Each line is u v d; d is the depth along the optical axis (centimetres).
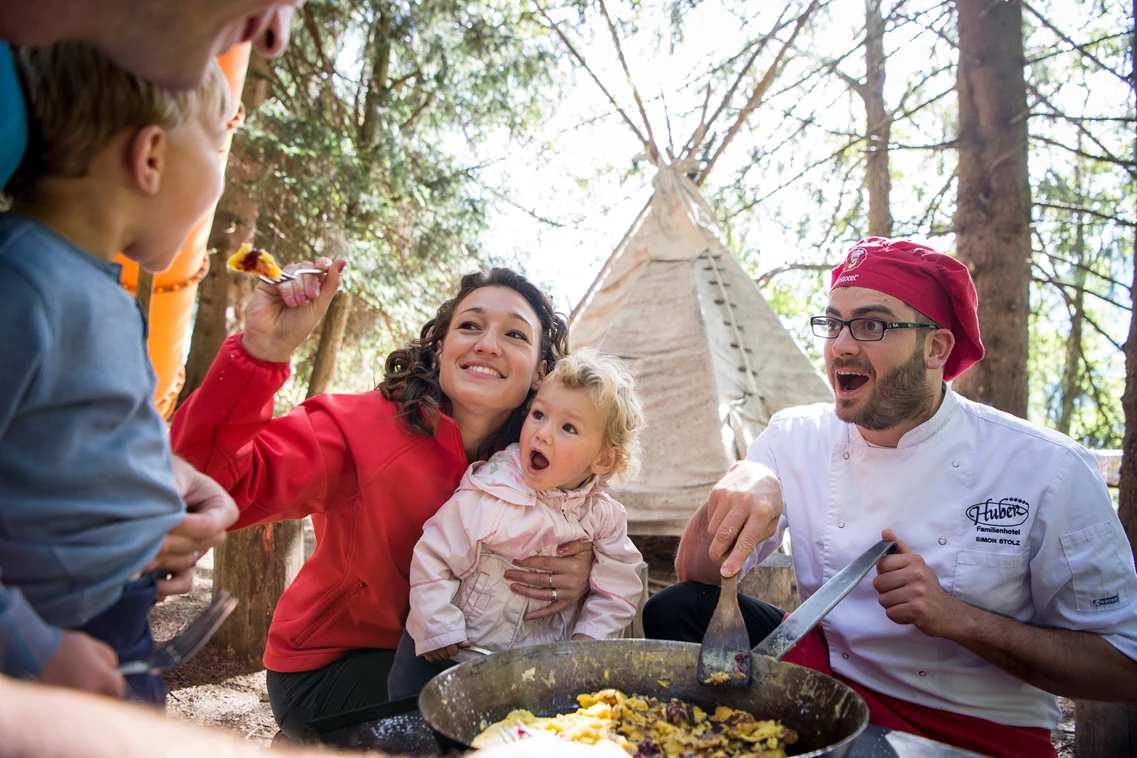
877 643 229
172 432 204
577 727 156
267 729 349
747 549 188
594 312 748
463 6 1082
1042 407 1503
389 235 1097
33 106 123
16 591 105
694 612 249
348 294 1098
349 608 245
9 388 110
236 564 429
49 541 116
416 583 229
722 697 172
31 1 117
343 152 983
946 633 202
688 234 741
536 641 242
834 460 249
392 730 156
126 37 121
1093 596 211
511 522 235
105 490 123
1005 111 707
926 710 223
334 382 1413
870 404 230
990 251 699
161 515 132
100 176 129
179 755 76
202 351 968
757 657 171
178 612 487
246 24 129
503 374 251
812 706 160
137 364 130
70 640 108
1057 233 1023
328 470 235
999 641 203
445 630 223
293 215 1003
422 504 245
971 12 719
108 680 109
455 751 130
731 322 684
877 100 1137
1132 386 477
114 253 135
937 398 236
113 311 126
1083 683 203
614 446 253
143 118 127
